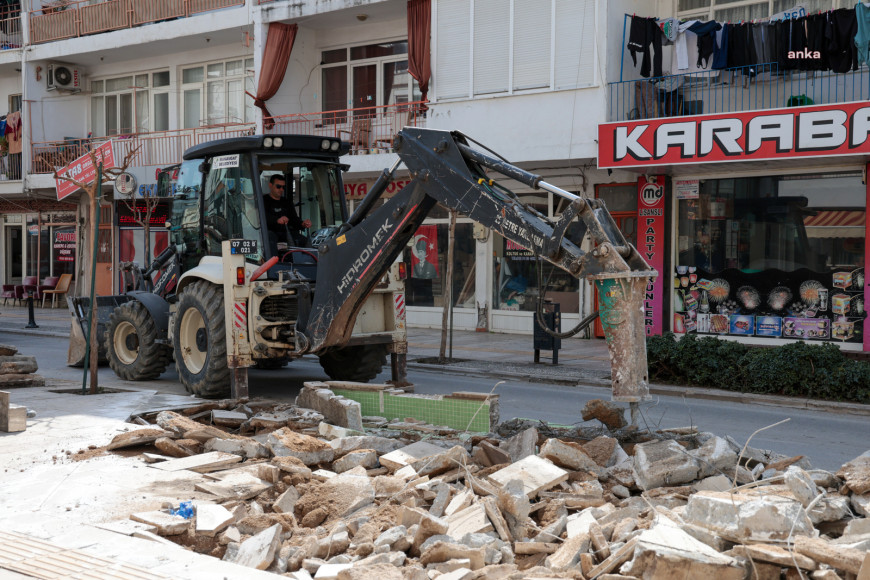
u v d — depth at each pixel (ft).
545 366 48.73
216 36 79.92
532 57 59.00
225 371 34.35
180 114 87.92
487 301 68.74
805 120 47.19
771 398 38.75
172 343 38.50
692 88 57.62
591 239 20.66
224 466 22.39
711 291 56.65
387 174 27.50
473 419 26.20
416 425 26.86
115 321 41.75
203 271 35.70
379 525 16.96
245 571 14.73
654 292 58.29
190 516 18.10
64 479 21.06
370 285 28.53
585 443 23.58
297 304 34.12
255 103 74.64
